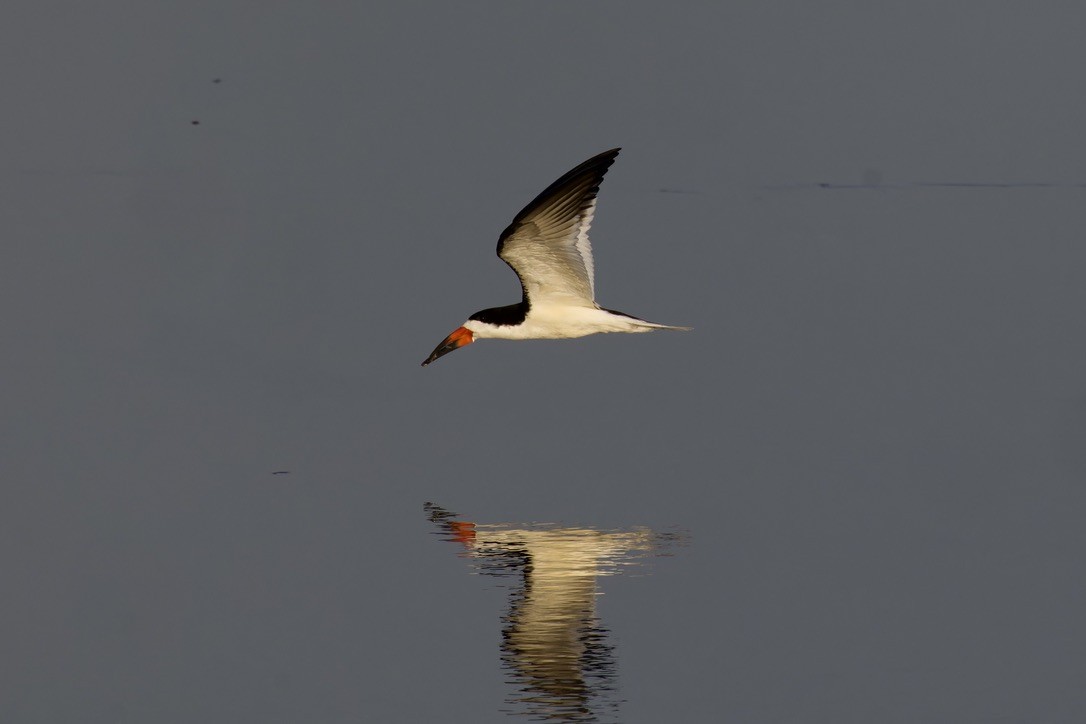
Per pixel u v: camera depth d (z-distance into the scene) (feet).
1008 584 48.91
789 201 134.62
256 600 47.65
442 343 57.00
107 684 42.27
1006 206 129.29
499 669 43.01
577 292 53.93
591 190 51.26
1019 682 41.98
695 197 138.82
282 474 60.13
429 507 56.34
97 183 151.12
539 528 54.13
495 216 126.21
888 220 121.90
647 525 54.39
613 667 42.98
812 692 41.47
